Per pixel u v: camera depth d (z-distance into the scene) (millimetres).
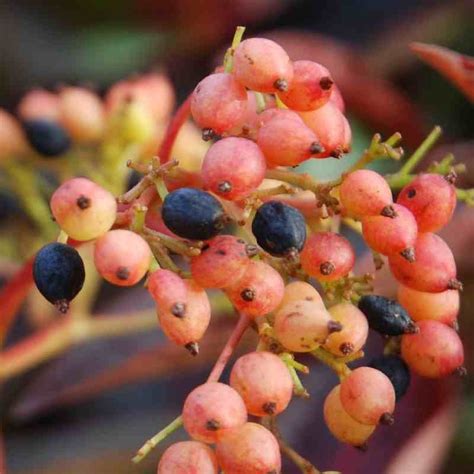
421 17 404
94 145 361
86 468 361
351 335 269
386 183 269
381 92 376
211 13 429
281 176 272
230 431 258
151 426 367
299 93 269
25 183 365
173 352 359
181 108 296
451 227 349
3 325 317
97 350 366
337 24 427
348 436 274
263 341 269
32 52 438
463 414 354
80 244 284
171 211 259
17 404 367
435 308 281
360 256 355
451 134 393
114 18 442
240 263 259
